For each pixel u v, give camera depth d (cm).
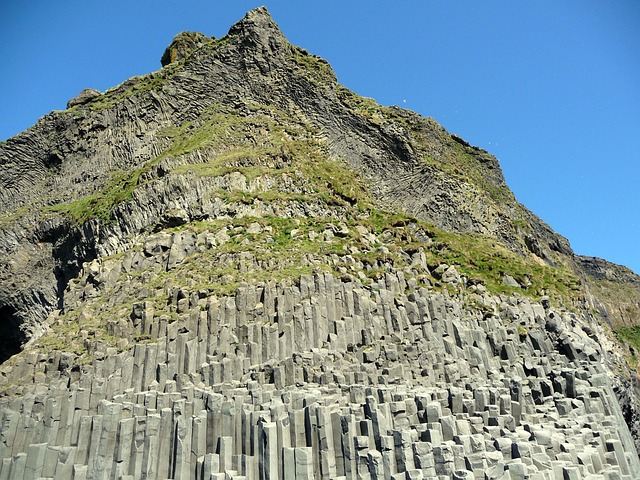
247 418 3119
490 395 3406
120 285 4591
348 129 7556
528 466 2803
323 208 5791
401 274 4634
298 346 3753
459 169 8044
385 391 3228
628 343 8700
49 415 3450
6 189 7338
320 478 2881
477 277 5259
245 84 7556
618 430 3759
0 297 6116
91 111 7594
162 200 5494
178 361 3725
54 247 6250
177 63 8100
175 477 3047
